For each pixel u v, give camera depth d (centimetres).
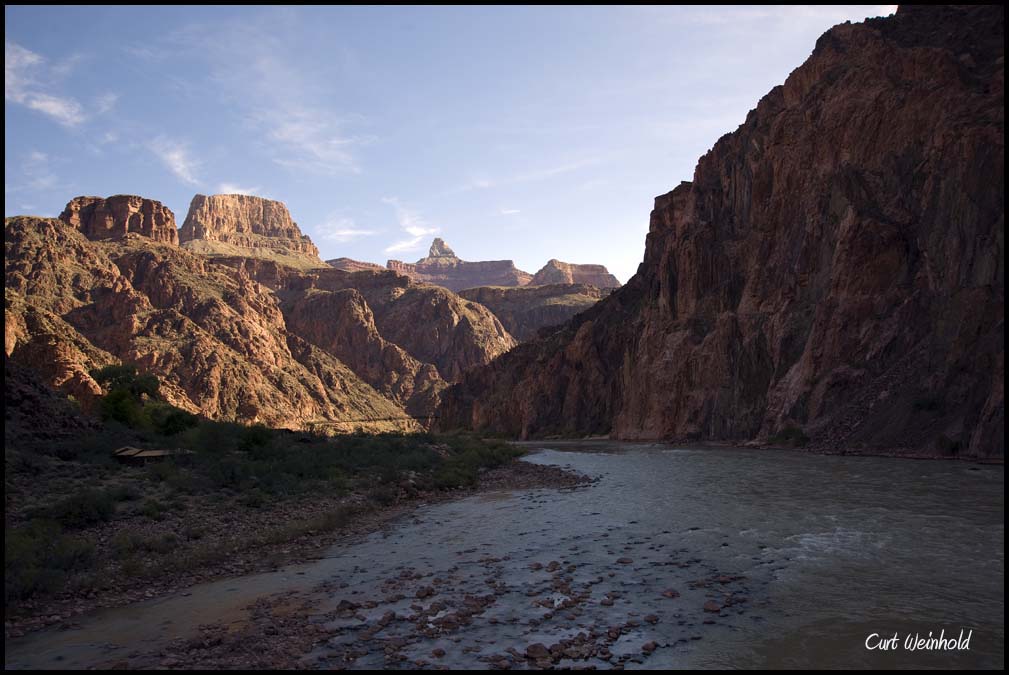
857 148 6800
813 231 7044
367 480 3544
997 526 1872
